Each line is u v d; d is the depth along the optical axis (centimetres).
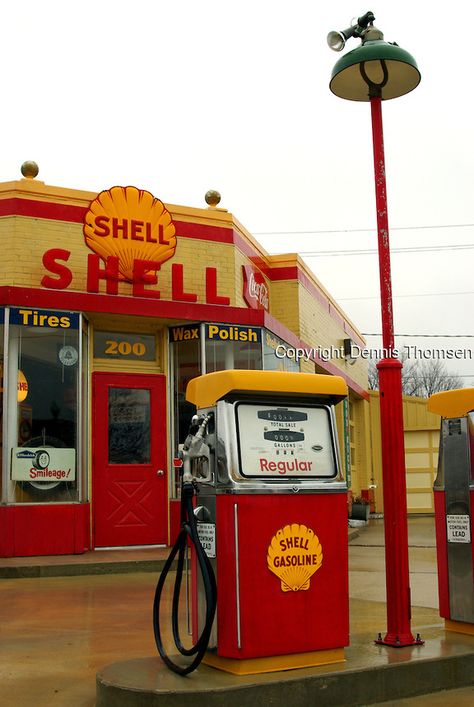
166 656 518
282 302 1684
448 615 627
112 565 1070
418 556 1307
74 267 1263
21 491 1131
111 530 1221
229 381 507
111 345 1280
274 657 498
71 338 1183
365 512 1948
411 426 2406
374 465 2369
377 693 504
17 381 1146
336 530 530
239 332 1313
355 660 524
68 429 1166
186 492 519
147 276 1280
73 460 1162
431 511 2364
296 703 475
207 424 530
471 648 562
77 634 689
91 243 1270
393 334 616
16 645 648
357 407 2353
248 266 1480
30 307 1160
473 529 610
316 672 492
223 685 463
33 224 1247
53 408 1161
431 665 529
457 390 634
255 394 521
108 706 466
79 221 1277
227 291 1398
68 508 1148
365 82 645
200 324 1288
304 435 535
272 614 500
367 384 2461
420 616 724
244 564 496
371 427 2392
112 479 1234
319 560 520
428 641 586
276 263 1697
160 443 1277
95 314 1220
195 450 523
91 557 1116
